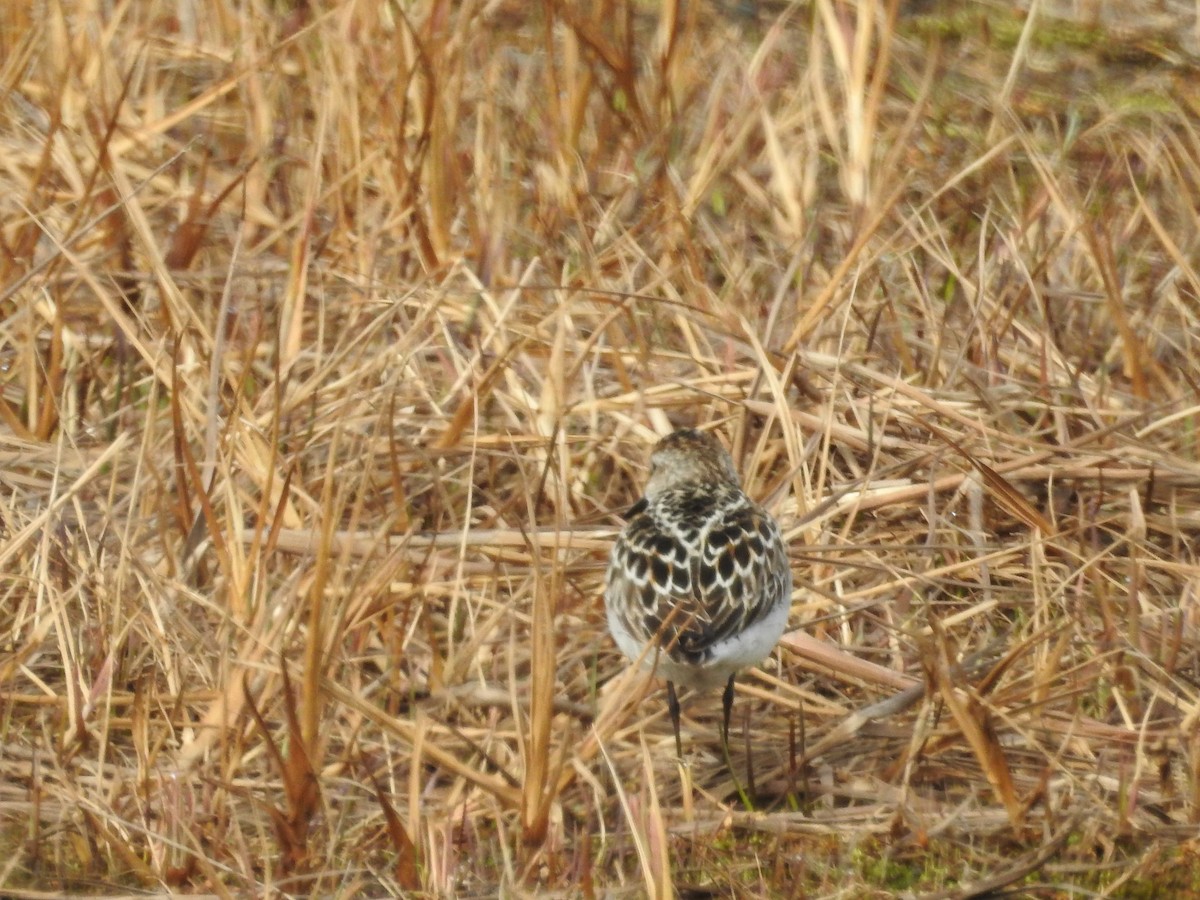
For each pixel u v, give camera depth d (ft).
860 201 48.42
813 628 37.93
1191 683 34.71
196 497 37.29
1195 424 43.24
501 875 30.09
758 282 48.70
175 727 34.12
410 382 42.55
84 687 33.81
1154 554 38.96
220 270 45.55
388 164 48.83
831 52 58.70
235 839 31.07
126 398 43.62
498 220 47.21
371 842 31.17
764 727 35.58
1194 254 49.57
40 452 40.73
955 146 55.31
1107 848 31.17
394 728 30.94
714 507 33.60
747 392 42.96
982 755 31.27
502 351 42.14
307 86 53.52
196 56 55.47
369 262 45.39
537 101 54.39
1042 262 46.75
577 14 51.26
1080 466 40.57
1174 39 61.93
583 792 32.24
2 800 32.55
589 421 42.55
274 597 35.53
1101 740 33.76
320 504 38.45
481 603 36.55
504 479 41.55
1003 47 61.77
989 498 40.70
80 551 36.81
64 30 50.72
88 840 31.07
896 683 35.29
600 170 51.52
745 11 61.31
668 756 34.19
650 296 44.57
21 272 45.34
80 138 47.60
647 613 32.50
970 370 44.11
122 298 44.70
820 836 31.65
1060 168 53.36
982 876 30.60
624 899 29.63
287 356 42.01
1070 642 36.01
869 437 40.52
